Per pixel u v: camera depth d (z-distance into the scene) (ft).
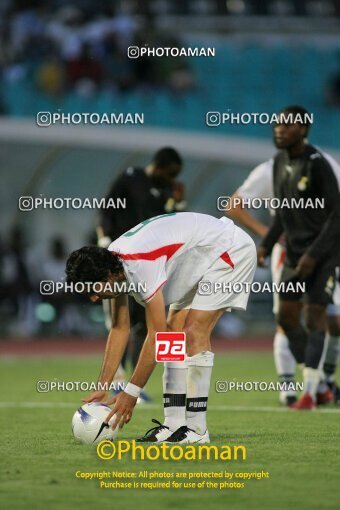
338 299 108.88
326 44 262.88
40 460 69.21
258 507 55.01
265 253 104.53
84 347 210.59
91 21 255.50
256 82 244.22
